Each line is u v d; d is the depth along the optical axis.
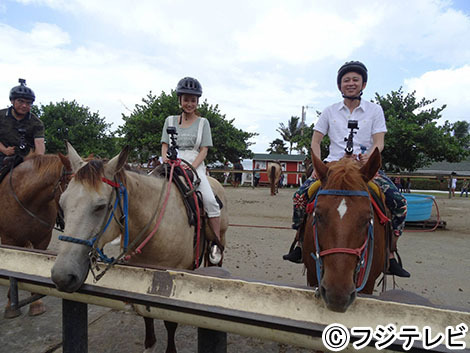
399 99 19.14
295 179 26.52
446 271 4.50
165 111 21.77
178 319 1.46
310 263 2.27
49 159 3.05
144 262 2.29
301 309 1.28
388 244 2.33
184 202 2.54
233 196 14.43
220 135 22.97
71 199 1.63
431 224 7.46
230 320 1.32
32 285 1.76
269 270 4.50
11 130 3.56
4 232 3.18
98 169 1.71
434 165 37.59
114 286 1.59
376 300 1.23
